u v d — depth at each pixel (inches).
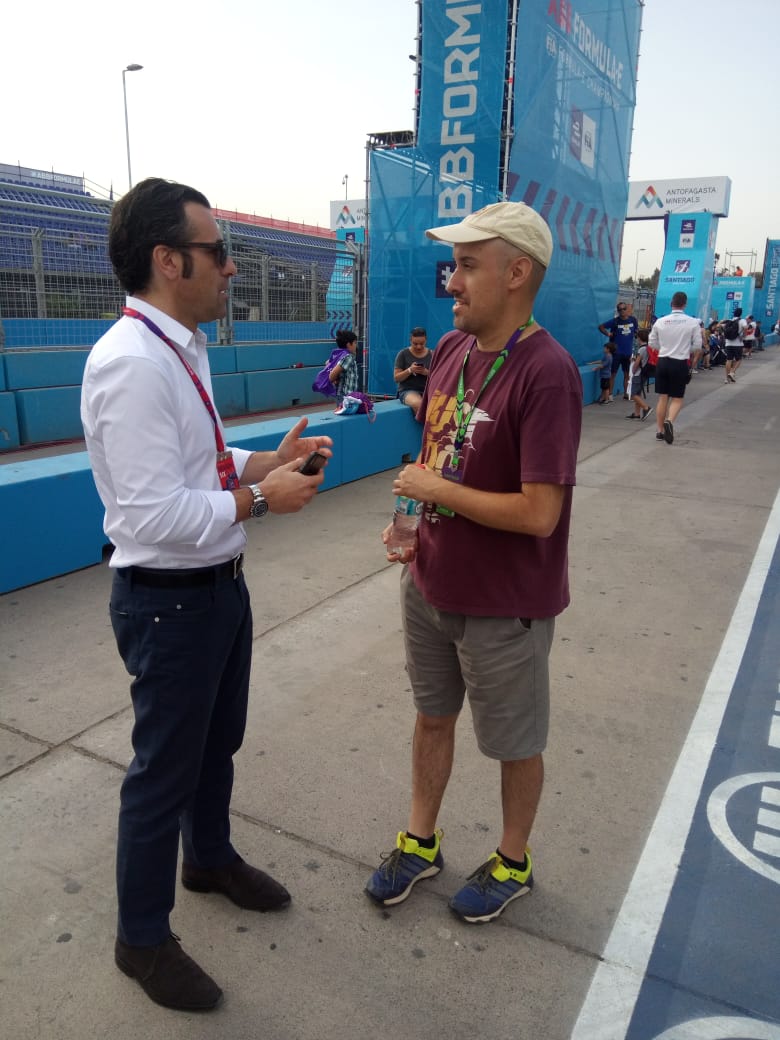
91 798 105.4
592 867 94.7
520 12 383.2
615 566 199.9
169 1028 73.0
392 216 435.8
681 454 347.3
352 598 177.2
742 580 190.7
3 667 141.2
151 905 74.1
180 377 67.0
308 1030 73.1
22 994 76.0
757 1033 72.9
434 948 82.7
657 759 117.0
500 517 72.2
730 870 94.3
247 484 81.0
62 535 186.1
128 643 70.1
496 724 80.8
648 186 1149.1
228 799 86.0
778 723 127.3
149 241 64.2
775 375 779.4
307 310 545.6
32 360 375.2
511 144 400.2
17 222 359.9
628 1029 73.4
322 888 90.9
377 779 111.0
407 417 323.3
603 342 583.2
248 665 81.9
